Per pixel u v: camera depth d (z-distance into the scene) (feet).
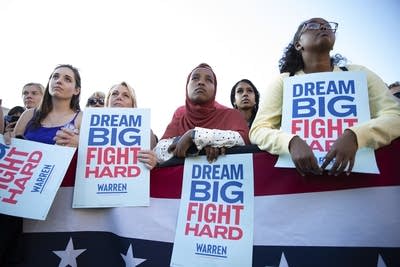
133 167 6.97
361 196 5.57
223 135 6.68
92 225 6.82
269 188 6.14
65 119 8.70
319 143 5.82
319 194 5.80
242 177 6.37
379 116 5.66
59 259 6.63
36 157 6.88
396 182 5.46
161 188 6.83
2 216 6.64
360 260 5.34
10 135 7.21
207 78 8.36
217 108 8.39
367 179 5.60
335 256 5.46
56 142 7.41
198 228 6.29
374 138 5.33
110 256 6.61
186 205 6.53
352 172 5.63
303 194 5.89
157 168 7.02
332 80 6.15
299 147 5.43
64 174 6.63
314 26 6.61
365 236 5.41
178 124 8.51
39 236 6.77
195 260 6.09
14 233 6.75
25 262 6.61
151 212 6.69
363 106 5.82
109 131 7.26
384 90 6.05
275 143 5.82
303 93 6.24
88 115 7.39
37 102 12.66
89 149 7.11
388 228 5.34
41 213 6.25
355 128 5.35
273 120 6.55
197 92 8.13
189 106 8.43
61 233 6.78
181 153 6.79
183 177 6.75
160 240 6.48
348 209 5.58
